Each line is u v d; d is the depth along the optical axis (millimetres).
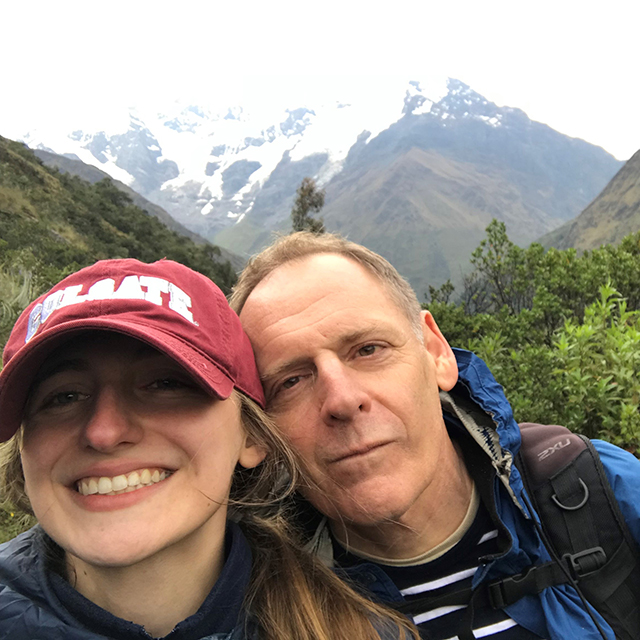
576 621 510
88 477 390
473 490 559
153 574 412
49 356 390
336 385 494
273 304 529
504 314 2092
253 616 451
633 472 560
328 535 592
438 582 541
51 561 427
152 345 379
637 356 991
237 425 454
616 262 1928
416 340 551
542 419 1050
